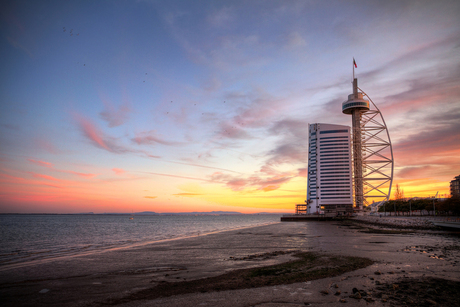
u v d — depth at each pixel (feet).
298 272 67.56
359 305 42.19
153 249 126.41
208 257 101.45
